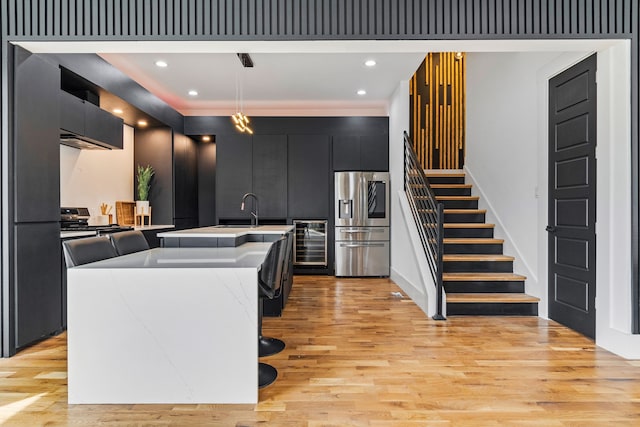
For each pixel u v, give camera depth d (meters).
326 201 6.44
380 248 6.26
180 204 6.28
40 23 2.83
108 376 2.12
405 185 5.45
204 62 4.68
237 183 6.45
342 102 6.46
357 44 2.90
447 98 6.80
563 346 3.01
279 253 2.58
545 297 3.80
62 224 3.96
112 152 5.48
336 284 5.69
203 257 2.45
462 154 6.77
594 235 3.12
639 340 2.74
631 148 2.76
